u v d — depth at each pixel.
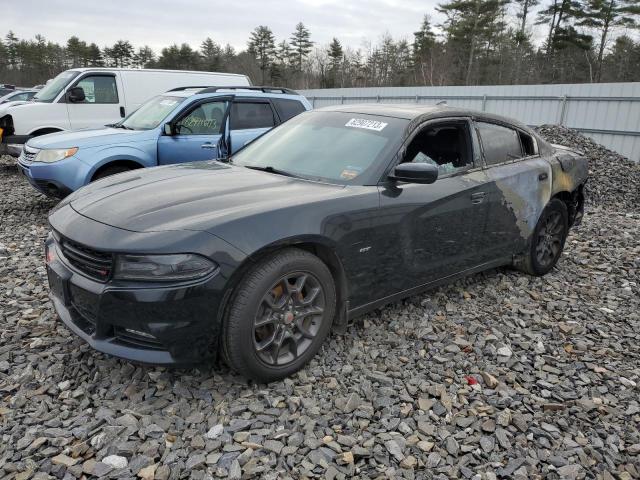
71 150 6.39
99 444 2.44
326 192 3.22
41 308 3.85
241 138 7.44
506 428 2.77
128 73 10.87
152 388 2.89
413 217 3.54
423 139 3.81
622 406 3.04
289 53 70.56
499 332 3.84
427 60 53.34
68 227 2.87
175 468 2.32
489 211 4.17
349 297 3.29
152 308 2.53
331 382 3.04
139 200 3.03
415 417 2.79
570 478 2.45
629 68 40.97
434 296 4.39
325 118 4.21
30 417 2.63
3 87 28.31
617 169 11.66
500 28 46.53
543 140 5.07
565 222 5.17
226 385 2.95
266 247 2.74
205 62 76.75
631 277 5.18
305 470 2.36
